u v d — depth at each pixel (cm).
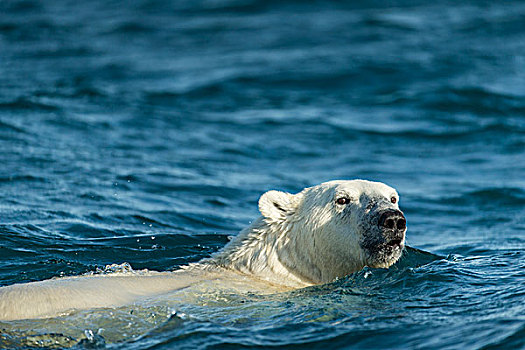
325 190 3053
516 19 14675
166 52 13175
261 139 7631
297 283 3006
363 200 2925
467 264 3325
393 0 17188
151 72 11388
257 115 8744
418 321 2372
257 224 3122
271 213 3077
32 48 13462
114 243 3856
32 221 4166
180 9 17362
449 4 16525
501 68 10919
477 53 12050
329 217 2969
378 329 2308
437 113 8644
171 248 3822
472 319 2358
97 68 11619
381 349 2155
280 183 5969
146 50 13388
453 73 10669
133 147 6769
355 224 2892
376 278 2970
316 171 6431
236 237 3161
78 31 15300
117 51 13300
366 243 2848
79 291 2497
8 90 9069
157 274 2916
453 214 5178
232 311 2555
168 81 10681
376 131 7956
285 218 3075
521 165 6456
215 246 3916
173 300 2602
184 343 2212
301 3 17112
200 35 14650
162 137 7362
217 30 15038
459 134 7712
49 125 7181
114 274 2888
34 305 2378
